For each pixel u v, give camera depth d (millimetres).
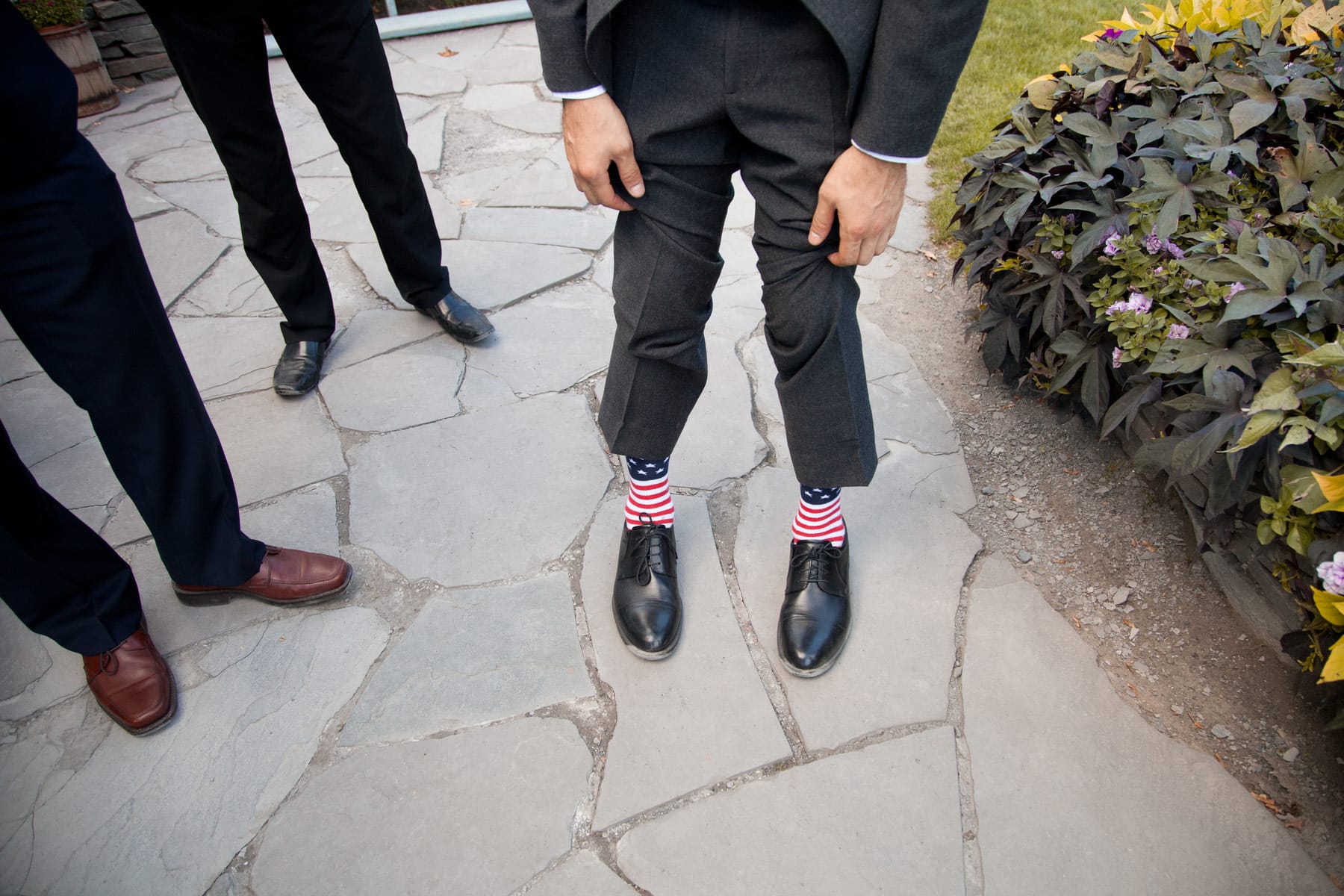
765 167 1161
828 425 1384
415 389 2252
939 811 1377
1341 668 1164
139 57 4051
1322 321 1420
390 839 1370
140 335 1321
